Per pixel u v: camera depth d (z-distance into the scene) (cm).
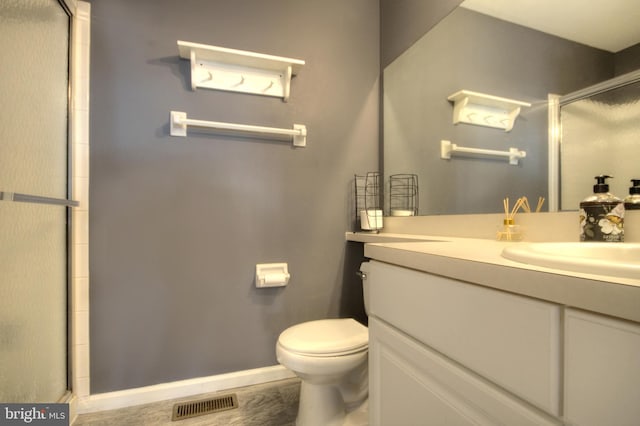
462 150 133
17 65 103
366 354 119
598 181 79
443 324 60
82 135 137
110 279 140
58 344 128
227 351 156
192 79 148
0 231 96
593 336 37
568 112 95
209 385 151
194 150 153
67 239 133
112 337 140
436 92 148
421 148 157
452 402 59
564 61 96
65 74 133
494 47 120
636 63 79
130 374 142
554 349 41
